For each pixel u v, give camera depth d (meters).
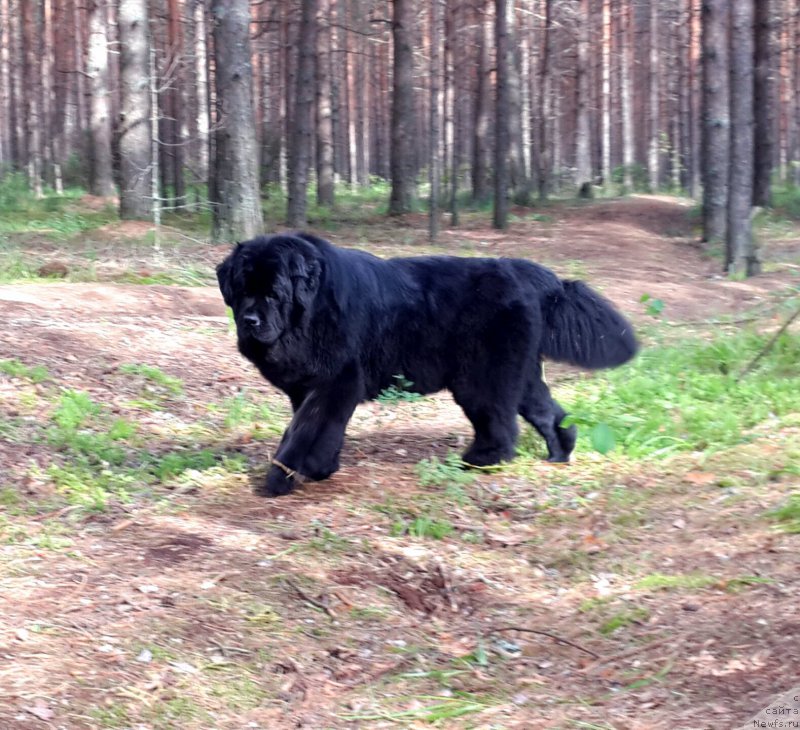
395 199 13.50
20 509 3.40
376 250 9.92
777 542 3.27
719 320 6.62
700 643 2.79
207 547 3.24
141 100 10.66
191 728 2.49
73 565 3.08
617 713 2.55
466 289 3.93
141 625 2.79
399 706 2.62
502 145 11.95
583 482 3.88
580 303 4.08
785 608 2.86
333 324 3.65
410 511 3.59
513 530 3.55
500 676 2.77
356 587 3.10
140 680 2.60
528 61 19.31
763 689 2.54
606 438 3.59
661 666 2.72
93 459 3.86
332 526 3.46
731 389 4.82
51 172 17.58
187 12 15.88
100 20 14.49
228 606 2.92
